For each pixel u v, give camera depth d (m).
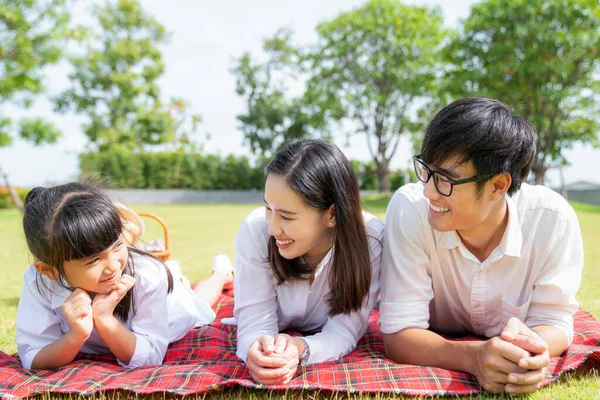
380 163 31.08
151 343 2.25
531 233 2.13
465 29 21.77
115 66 33.66
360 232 2.14
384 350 2.39
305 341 2.11
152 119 34.50
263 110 34.88
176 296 2.63
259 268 2.26
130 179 31.39
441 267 2.24
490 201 1.91
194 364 2.20
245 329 2.24
